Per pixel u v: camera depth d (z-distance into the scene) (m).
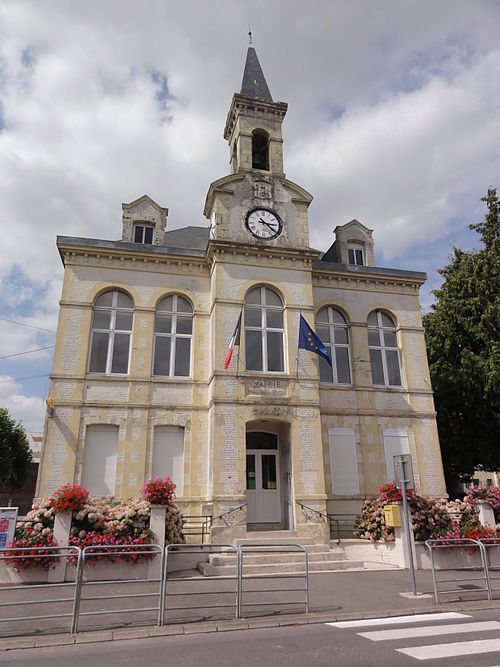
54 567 10.61
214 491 14.09
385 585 10.38
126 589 10.06
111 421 15.29
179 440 15.77
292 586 10.30
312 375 16.00
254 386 15.45
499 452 20.06
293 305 16.75
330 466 16.53
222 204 17.34
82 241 16.62
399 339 18.86
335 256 20.58
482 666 5.45
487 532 12.60
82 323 16.03
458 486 21.69
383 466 16.97
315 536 14.31
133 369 15.96
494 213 23.92
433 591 9.73
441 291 22.59
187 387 16.20
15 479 31.64
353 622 7.66
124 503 12.66
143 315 16.62
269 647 6.28
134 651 6.21
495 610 8.45
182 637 6.89
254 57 22.56
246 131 18.88
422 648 6.16
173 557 12.28
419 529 12.77
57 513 11.05
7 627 7.24
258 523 15.59
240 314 15.85
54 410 14.96
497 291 20.72
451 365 20.59
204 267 17.64
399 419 17.67
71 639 6.67
